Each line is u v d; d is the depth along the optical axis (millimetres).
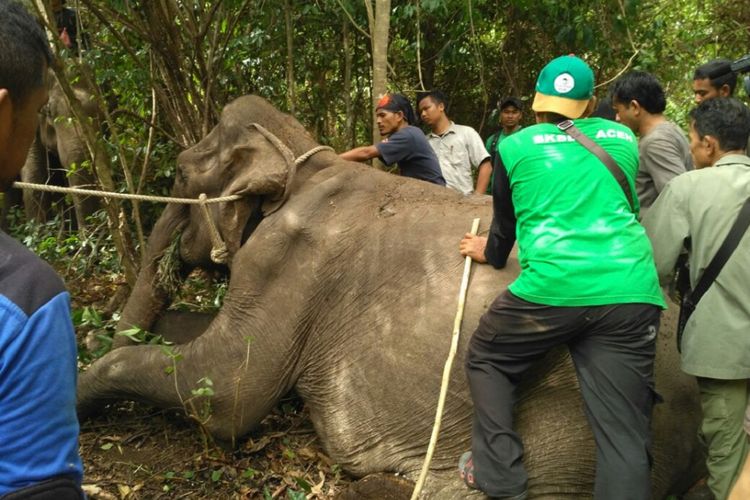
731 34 7543
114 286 5469
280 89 6227
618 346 2314
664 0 7062
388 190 3420
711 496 2910
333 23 5824
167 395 3355
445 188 3504
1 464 1031
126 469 3254
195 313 4375
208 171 3842
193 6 4980
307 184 3518
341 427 3061
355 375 3049
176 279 4141
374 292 3084
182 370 3316
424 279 2971
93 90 4430
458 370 2744
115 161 5262
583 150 2422
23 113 1164
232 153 3678
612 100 3619
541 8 5953
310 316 3201
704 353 2443
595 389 2316
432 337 2840
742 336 2383
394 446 2895
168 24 4574
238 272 3361
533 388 2617
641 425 2307
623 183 2439
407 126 4277
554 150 2420
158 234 4090
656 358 2707
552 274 2311
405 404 2875
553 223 2371
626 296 2285
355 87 6879
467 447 2732
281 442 3469
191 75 4910
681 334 2592
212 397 3256
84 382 3525
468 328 2748
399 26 6141
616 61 6262
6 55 1110
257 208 3598
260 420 3303
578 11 5832
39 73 1173
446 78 7219
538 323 2354
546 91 2506
